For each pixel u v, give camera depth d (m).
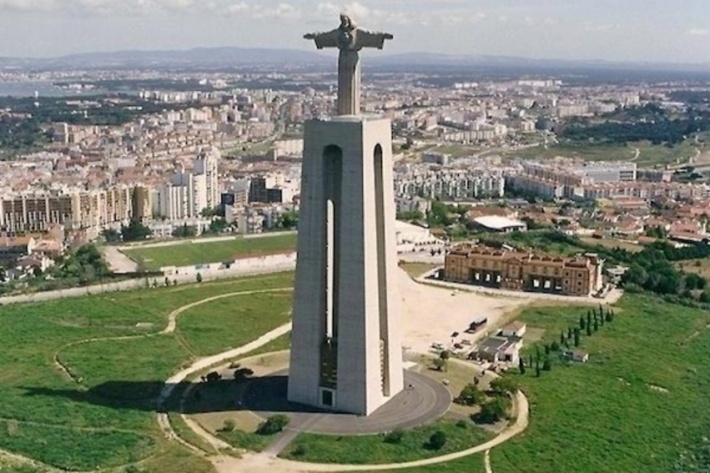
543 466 199.62
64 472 190.62
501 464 199.62
